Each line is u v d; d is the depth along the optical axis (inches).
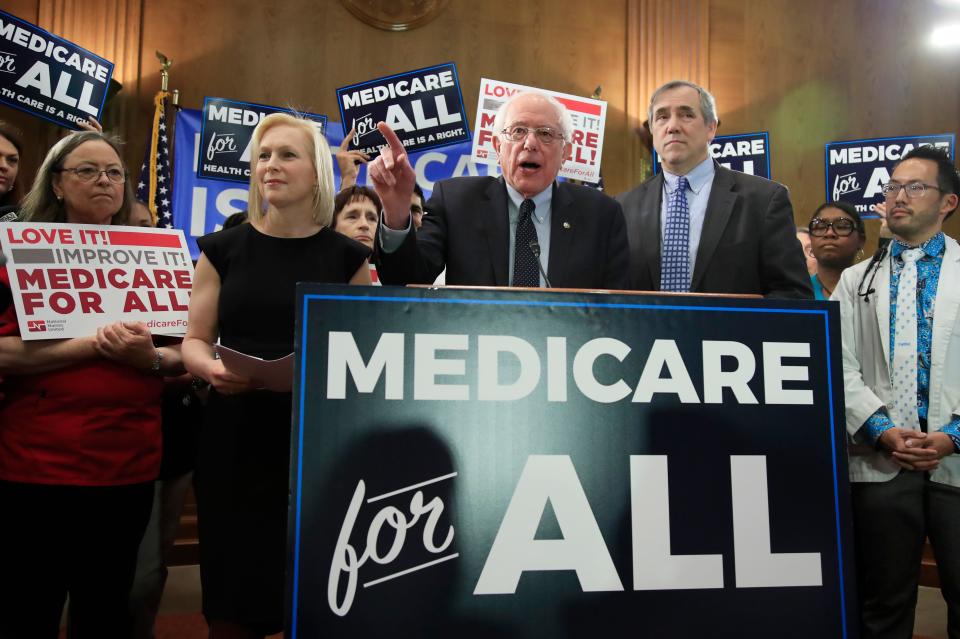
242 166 187.2
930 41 264.1
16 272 72.2
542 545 43.1
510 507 43.2
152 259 80.8
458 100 190.9
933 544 86.0
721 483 45.2
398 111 190.1
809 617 44.6
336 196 112.7
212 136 185.0
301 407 42.6
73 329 73.1
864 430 87.4
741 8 261.4
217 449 65.9
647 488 44.5
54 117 183.8
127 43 219.5
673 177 95.9
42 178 79.0
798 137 259.0
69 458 70.4
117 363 73.7
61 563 70.4
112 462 72.2
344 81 234.4
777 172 257.4
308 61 232.2
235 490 64.6
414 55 239.9
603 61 252.5
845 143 204.2
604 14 254.1
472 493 43.1
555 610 42.5
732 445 45.8
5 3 212.5
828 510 46.0
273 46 230.5
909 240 93.4
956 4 263.6
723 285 87.7
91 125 170.7
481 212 78.7
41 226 75.4
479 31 244.8
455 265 76.8
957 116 261.7
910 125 261.3
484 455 43.6
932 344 87.4
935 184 90.5
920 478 86.5
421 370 44.0
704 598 43.9
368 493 42.3
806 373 47.4
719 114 256.2
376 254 66.9
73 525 70.4
